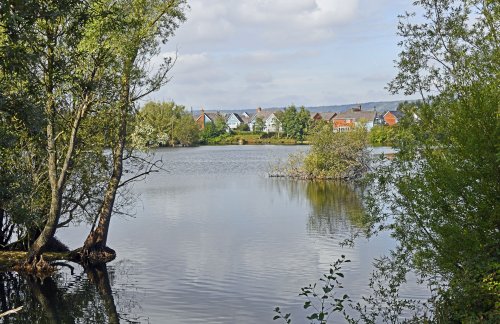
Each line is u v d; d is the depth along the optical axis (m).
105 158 22.30
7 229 21.95
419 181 10.44
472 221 9.96
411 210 10.84
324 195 38.19
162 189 42.69
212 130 133.62
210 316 14.16
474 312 9.11
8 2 8.80
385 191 11.45
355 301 14.90
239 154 86.44
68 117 19.95
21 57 9.48
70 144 19.17
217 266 19.19
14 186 14.55
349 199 35.84
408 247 10.95
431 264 10.88
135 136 21.55
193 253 21.27
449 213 10.17
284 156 79.75
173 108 110.00
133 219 29.34
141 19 19.17
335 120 133.88
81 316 14.52
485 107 9.84
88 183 21.78
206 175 54.91
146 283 17.44
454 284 9.73
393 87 13.30
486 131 9.82
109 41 17.34
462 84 11.18
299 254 20.62
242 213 30.72
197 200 36.34
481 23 12.17
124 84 20.02
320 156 49.62
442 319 10.15
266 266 19.02
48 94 17.06
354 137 48.81
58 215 19.61
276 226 26.50
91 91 17.80
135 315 14.43
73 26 12.79
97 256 20.80
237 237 24.06
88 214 21.75
